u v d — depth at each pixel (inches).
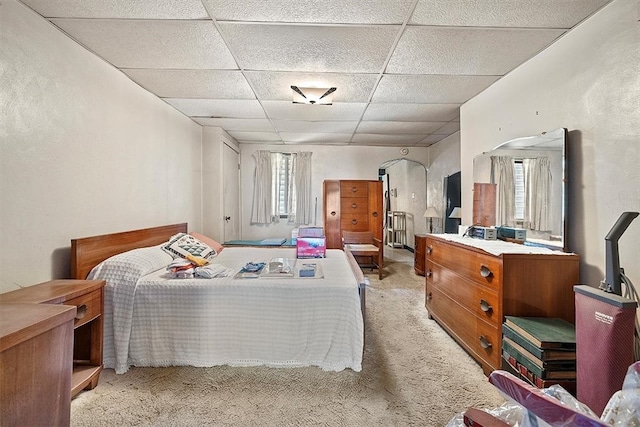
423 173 261.1
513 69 101.8
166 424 60.1
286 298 80.0
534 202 89.4
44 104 73.6
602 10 69.6
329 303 80.0
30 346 41.2
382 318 119.1
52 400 44.6
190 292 80.4
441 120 166.6
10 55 65.2
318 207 232.4
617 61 66.4
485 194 116.3
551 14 72.1
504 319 73.3
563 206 78.1
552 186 82.2
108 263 84.0
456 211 170.7
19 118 67.2
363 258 211.5
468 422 38.3
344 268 99.7
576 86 76.9
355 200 213.5
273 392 70.6
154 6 70.1
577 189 76.4
